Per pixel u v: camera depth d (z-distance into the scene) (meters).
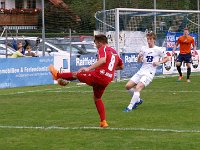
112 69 22.14
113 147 18.30
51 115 25.89
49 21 63.31
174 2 60.81
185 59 44.78
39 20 73.56
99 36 22.17
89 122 23.62
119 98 33.09
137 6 58.41
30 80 43.59
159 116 24.89
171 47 54.50
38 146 18.70
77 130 21.59
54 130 21.70
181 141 19.02
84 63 48.12
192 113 25.70
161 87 39.75
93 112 26.83
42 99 33.19
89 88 40.31
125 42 49.56
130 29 52.28
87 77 21.86
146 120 23.80
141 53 28.42
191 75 51.56
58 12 63.41
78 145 18.72
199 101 30.75
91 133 20.91
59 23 63.31
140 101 27.84
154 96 33.75
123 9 47.84
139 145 18.50
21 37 58.69
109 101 31.52
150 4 58.69
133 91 28.02
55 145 18.80
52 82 45.25
